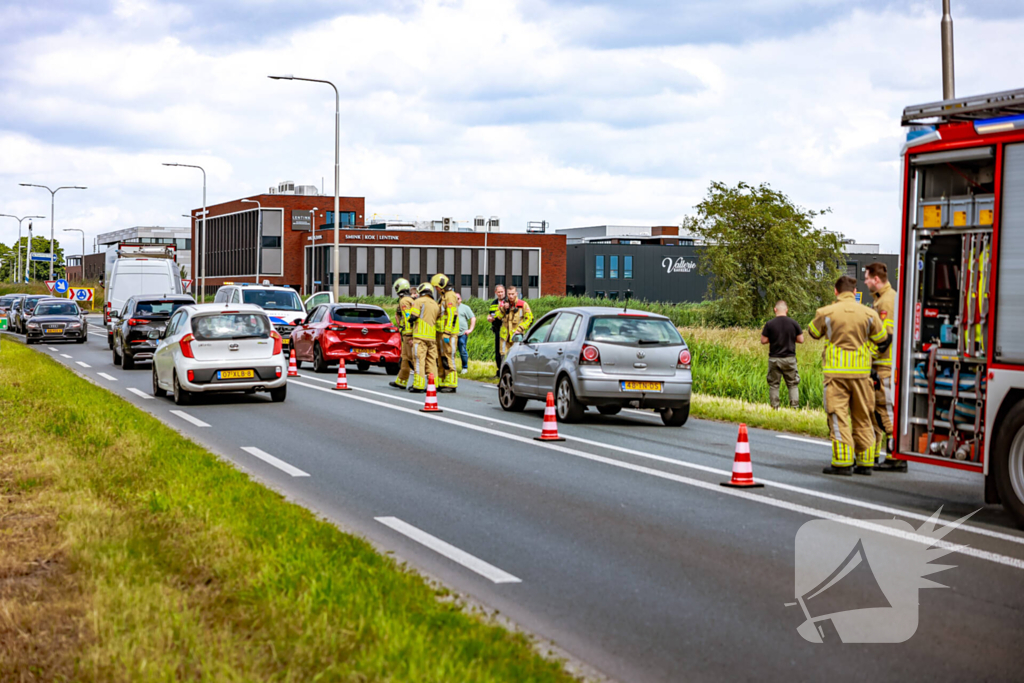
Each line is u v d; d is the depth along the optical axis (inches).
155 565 229.9
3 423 474.0
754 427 566.3
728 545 271.7
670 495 343.0
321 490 351.6
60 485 325.7
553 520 303.1
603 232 5123.0
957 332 325.7
